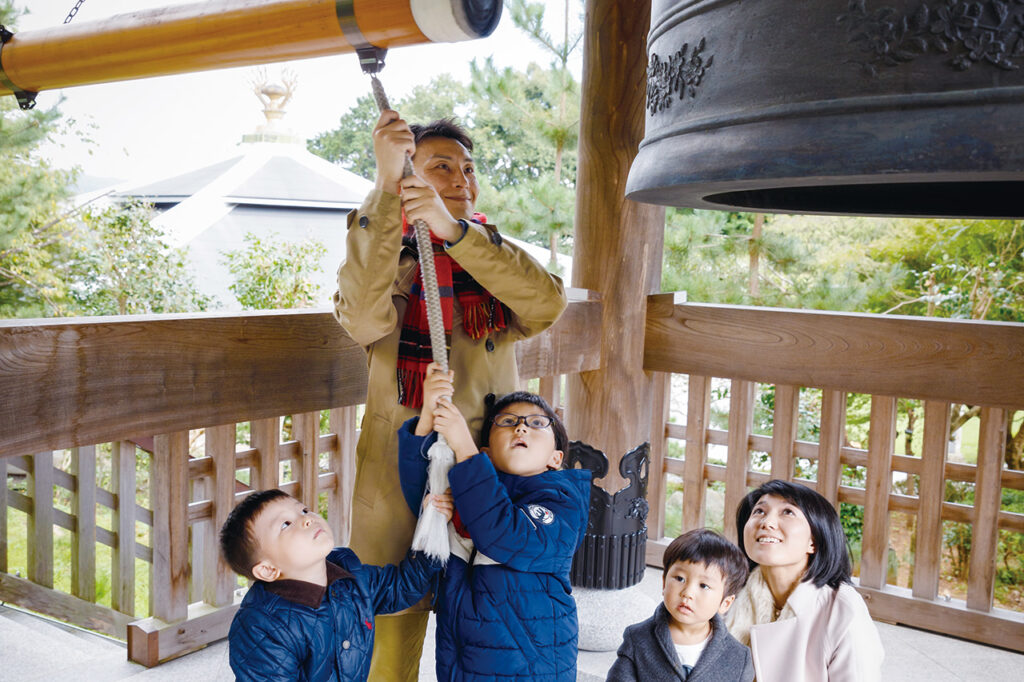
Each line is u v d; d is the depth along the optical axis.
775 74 1.13
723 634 1.71
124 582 2.93
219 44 1.30
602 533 2.68
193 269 8.92
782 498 1.78
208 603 2.59
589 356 2.74
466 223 1.62
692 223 7.24
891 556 6.59
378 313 1.61
